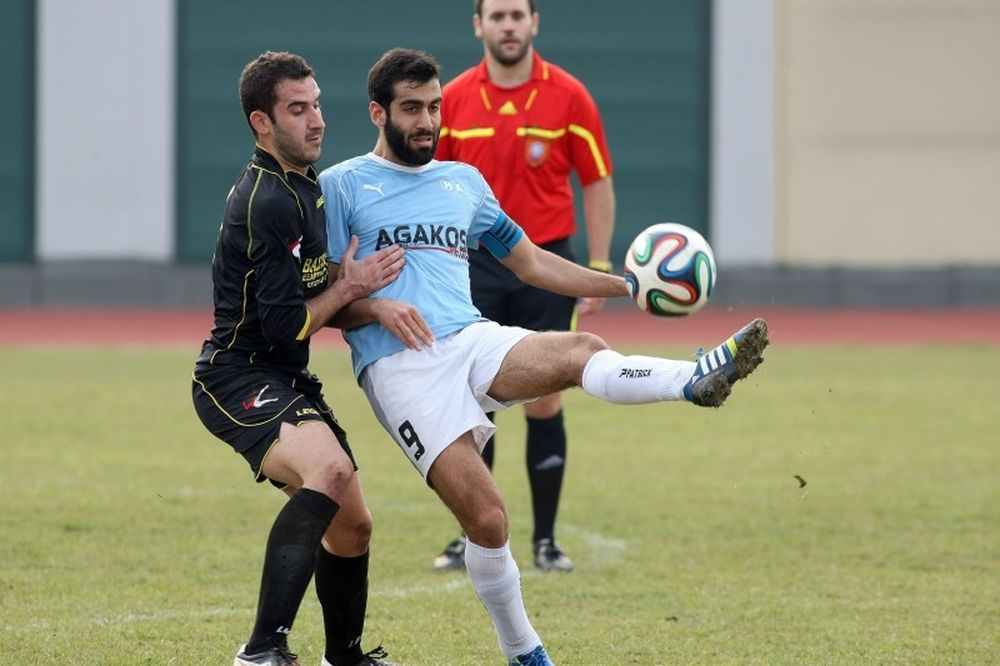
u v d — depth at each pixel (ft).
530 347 65.77
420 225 68.64
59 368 193.88
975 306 289.94
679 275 64.64
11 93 288.92
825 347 225.97
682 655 72.74
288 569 60.64
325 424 63.82
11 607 80.84
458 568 92.99
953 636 76.23
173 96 290.56
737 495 116.37
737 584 88.33
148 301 286.87
